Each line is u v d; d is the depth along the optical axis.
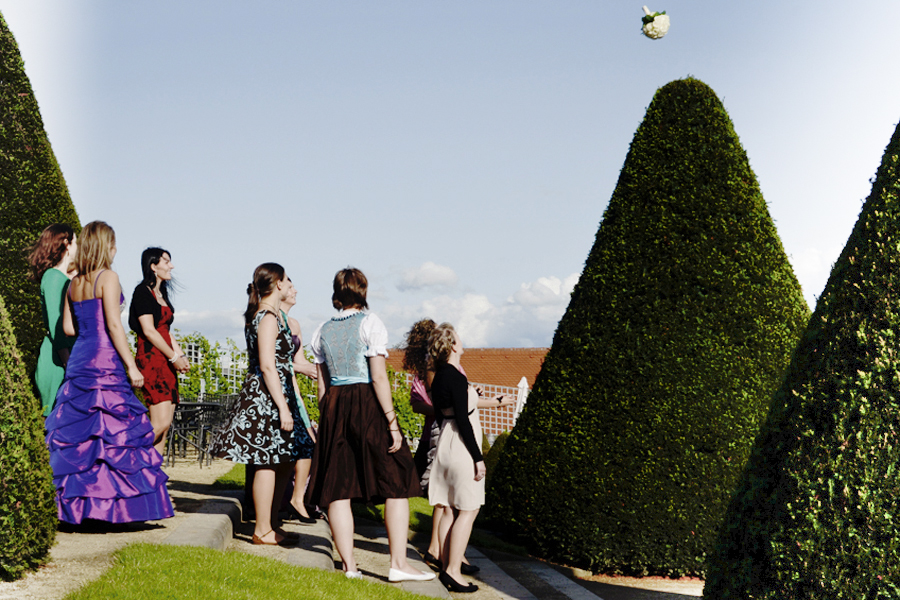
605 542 7.12
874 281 3.57
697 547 6.93
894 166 3.74
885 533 3.29
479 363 31.11
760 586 3.57
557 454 7.56
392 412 5.07
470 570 6.55
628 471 7.14
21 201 7.10
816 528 3.41
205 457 10.64
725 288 7.41
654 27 7.35
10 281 6.82
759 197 7.84
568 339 7.92
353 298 5.22
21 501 3.85
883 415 3.39
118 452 4.81
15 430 3.91
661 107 8.13
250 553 5.16
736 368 7.21
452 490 5.79
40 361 5.39
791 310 7.55
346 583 4.61
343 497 4.99
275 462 5.38
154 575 3.85
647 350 7.34
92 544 4.52
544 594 6.32
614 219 8.04
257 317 5.41
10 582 3.71
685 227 7.61
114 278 4.95
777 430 3.73
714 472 7.00
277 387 5.32
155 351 5.98
